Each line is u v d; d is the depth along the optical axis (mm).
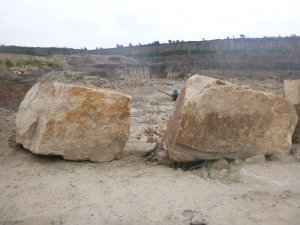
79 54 40812
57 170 5164
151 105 15281
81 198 4293
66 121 5309
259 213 3934
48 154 5336
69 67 28766
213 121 5199
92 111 5383
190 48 44906
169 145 5305
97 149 5473
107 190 4516
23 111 6004
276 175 4957
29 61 28156
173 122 5465
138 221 3789
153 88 23438
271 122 5547
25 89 11477
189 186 4648
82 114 5352
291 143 5926
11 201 4203
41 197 4309
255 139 5453
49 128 5277
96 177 4938
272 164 5379
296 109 6211
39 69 24031
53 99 5434
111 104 5438
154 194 4398
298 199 4258
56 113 5297
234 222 3748
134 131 8719
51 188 4555
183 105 5086
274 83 25703
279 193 4395
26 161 5469
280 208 4039
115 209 4035
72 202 4191
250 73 31609
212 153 5297
